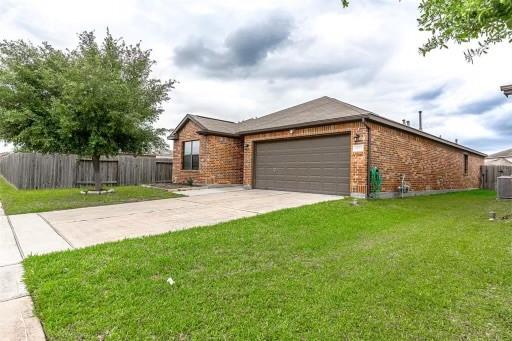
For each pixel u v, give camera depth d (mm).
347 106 11016
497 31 1863
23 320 2449
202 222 6145
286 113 14086
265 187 12750
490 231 5520
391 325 2396
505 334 2273
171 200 9516
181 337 2244
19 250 4297
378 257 4008
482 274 3412
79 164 14609
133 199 9641
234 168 14766
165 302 2729
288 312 2590
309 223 5992
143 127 10867
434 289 3027
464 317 2516
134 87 10695
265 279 3281
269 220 6141
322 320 2465
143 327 2352
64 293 2854
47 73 9008
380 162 9766
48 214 7148
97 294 2859
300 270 3545
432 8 2025
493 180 19594
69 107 9000
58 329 2314
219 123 15609
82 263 3604
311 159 10914
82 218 6645
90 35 10469
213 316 2514
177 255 3977
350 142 9656
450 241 4801
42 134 9250
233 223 5906
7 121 8859
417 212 7676
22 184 13195
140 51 11492
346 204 8023
